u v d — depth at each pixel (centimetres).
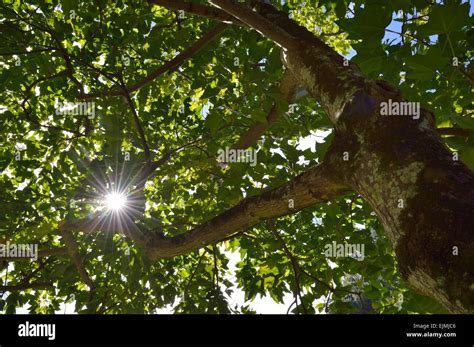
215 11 333
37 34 512
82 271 510
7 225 454
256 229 538
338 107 187
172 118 577
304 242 515
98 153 493
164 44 544
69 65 466
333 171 188
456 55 261
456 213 123
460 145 264
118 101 489
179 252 345
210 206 525
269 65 380
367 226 476
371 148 161
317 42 238
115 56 520
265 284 504
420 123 159
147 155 442
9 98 572
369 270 430
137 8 512
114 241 500
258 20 244
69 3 472
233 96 419
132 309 490
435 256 121
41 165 566
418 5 301
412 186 139
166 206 577
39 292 622
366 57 290
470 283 110
